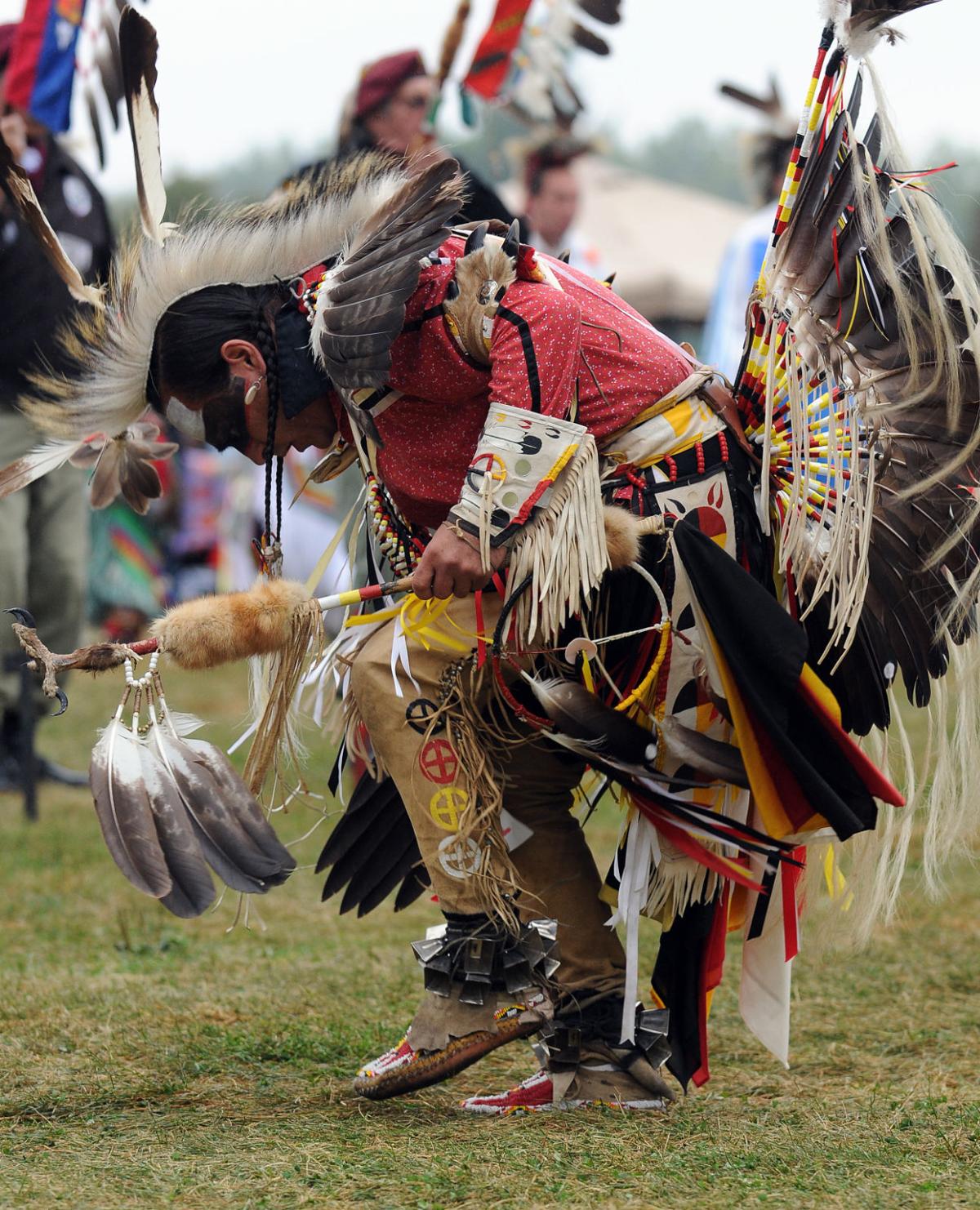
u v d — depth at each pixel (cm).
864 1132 698
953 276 734
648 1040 771
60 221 1547
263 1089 782
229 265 752
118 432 808
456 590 711
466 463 757
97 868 1380
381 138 1479
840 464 734
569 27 1469
